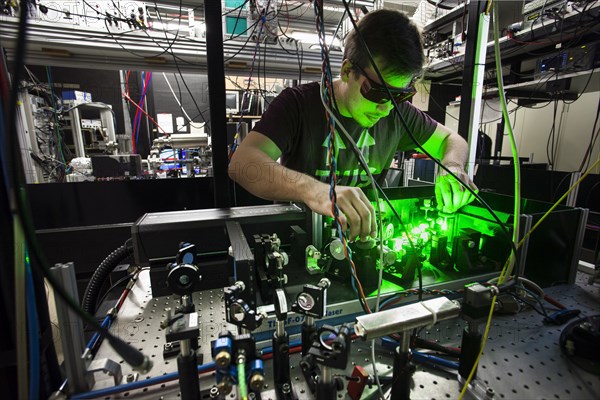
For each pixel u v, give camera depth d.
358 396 0.48
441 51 2.39
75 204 1.75
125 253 0.89
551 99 2.71
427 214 0.91
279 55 2.06
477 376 0.52
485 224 0.86
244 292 0.55
